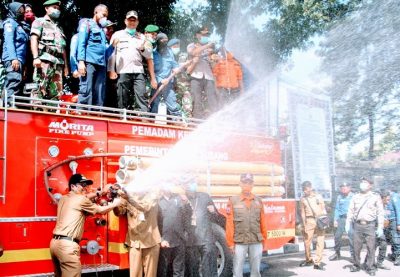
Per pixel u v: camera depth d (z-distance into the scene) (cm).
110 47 775
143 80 760
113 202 586
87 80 708
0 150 545
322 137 1152
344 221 1048
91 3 1167
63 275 545
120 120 646
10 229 543
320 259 923
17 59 659
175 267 638
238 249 638
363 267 941
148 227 609
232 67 916
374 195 898
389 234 1047
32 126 570
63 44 705
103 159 622
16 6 682
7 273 538
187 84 900
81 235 561
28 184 559
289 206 841
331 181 1175
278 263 992
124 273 681
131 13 756
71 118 602
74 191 568
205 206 670
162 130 689
